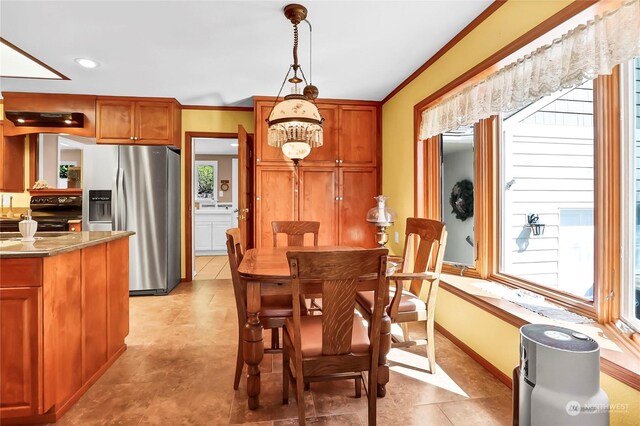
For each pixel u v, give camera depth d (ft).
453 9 7.03
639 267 4.95
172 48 8.80
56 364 5.35
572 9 5.13
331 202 12.98
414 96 10.46
